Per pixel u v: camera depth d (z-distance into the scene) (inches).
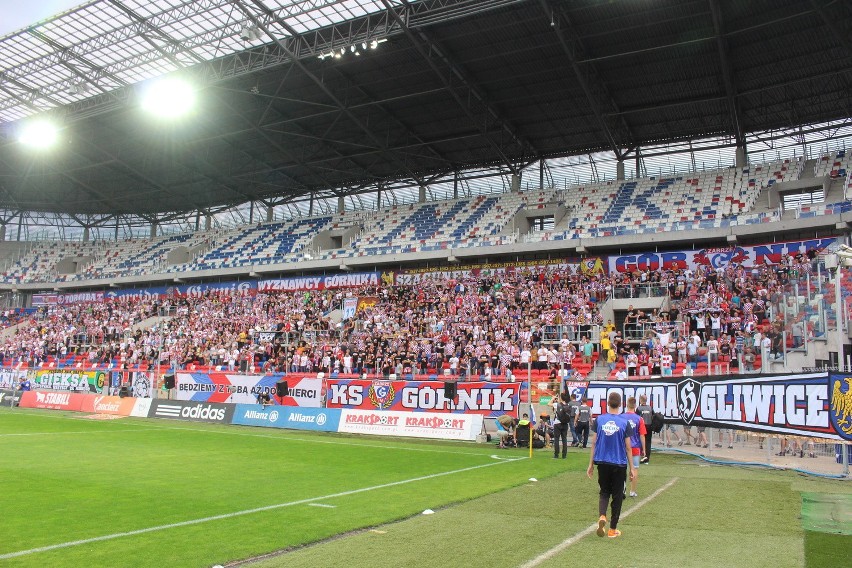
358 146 2010.3
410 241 1984.5
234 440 930.1
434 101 1727.4
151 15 1489.9
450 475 625.6
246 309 2009.1
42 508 454.3
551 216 1881.2
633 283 1509.6
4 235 2847.0
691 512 436.8
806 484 552.1
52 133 1943.9
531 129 1850.4
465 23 1357.0
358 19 1419.8
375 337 1518.2
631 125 1781.5
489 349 1330.0
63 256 2775.6
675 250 1617.9
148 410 1320.1
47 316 2429.9
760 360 1076.5
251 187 2447.1
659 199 1743.4
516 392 971.9
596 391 879.7
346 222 2260.1
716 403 749.3
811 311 1005.8
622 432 374.0
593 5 1252.5
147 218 2832.2
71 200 2691.9
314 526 405.7
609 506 466.0
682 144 1831.9
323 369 1423.5
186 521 419.5
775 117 1684.3
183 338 1850.4
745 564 312.8
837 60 1419.8
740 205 1605.6
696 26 1316.4
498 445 880.3
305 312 1854.1
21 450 779.4
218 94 1733.5
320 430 1092.5
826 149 1674.5
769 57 1417.3
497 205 1996.8
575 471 654.5
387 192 2306.8
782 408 674.8
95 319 2250.2
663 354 1160.8
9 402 1561.3
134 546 355.9
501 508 461.4
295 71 1594.5
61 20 1525.6
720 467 667.4
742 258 1485.0
